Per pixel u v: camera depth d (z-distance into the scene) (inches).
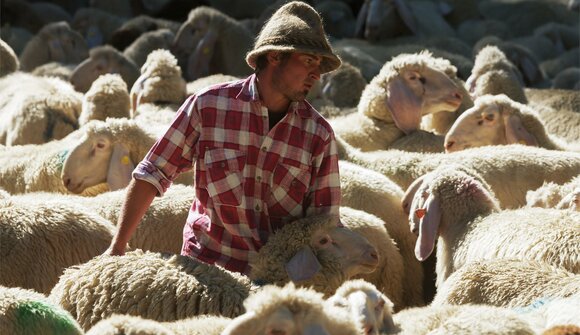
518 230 410.9
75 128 703.1
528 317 318.0
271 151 365.1
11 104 731.4
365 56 1043.9
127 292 340.2
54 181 569.0
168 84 721.6
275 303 241.1
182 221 460.8
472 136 600.7
